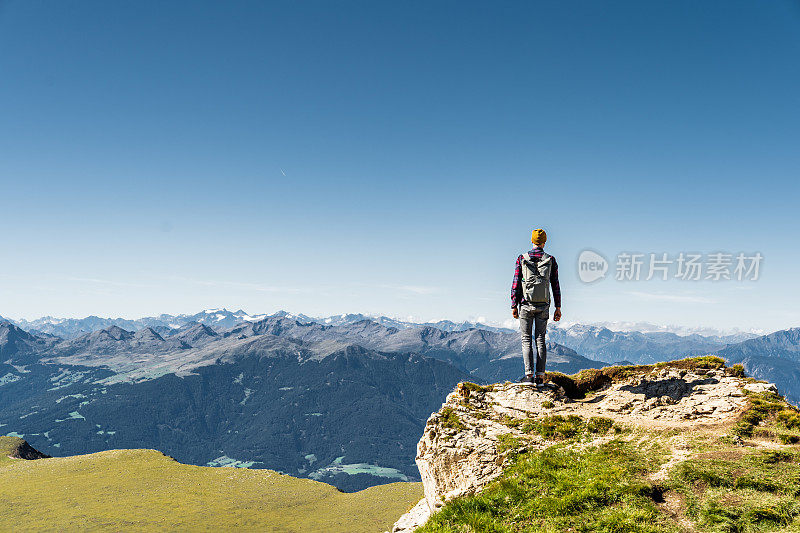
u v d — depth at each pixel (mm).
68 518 117250
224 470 169000
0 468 168875
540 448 14984
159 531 111062
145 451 184750
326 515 128875
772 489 10234
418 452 19438
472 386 20609
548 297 19359
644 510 10469
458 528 12055
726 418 14641
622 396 18453
